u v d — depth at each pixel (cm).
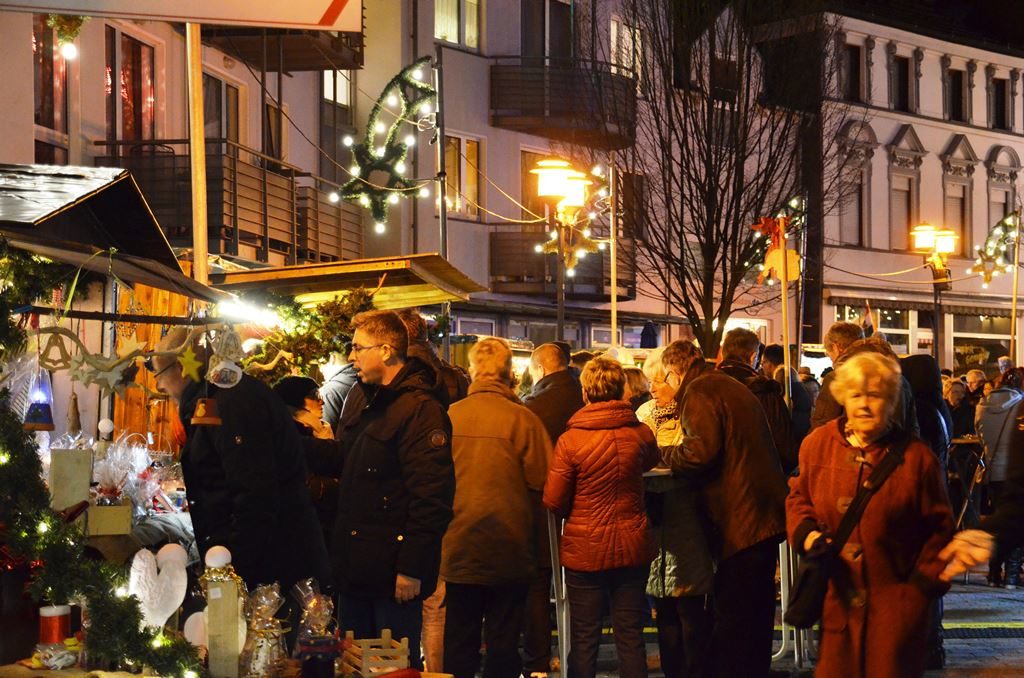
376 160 2402
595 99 3534
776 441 1077
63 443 845
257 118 2720
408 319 1009
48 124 1934
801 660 1123
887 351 966
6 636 673
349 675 683
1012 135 5575
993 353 5500
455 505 919
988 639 1309
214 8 806
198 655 645
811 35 3562
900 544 664
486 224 3634
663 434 1126
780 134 3525
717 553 959
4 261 725
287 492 734
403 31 3272
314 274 1209
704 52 3516
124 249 972
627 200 3603
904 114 5150
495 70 3650
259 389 722
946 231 3088
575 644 948
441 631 1005
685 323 4197
